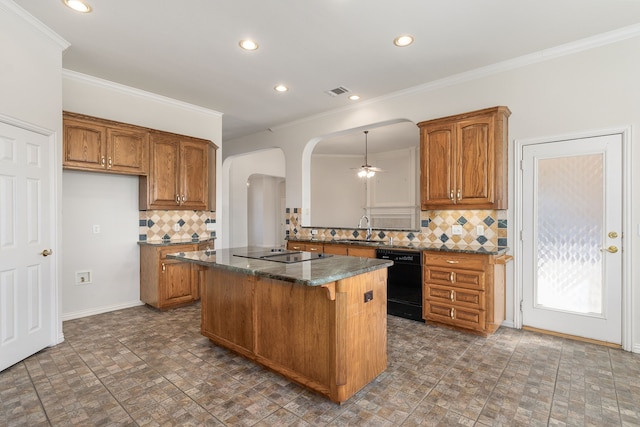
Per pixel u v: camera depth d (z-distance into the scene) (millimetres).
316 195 9297
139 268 4227
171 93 4266
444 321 3357
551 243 3188
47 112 2787
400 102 4227
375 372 2287
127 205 4109
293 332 2211
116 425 1806
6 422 1821
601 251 2932
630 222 2799
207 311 2918
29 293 2631
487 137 3316
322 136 5215
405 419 1866
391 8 2523
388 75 3732
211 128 4980
